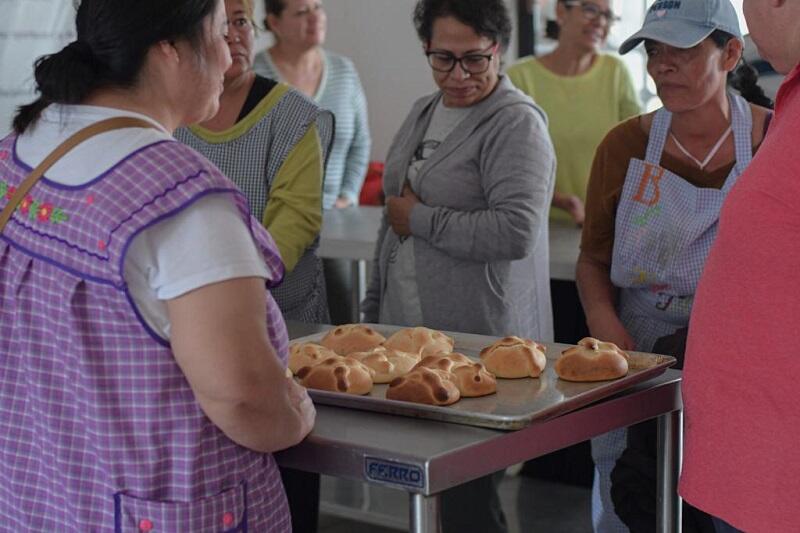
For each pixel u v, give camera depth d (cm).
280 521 148
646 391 173
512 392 167
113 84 139
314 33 430
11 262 141
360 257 332
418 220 249
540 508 352
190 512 136
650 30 211
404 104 617
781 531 148
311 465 150
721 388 152
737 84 245
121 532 137
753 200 147
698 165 220
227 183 134
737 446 151
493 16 241
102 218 131
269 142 249
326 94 439
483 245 242
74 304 134
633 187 225
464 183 249
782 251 144
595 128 385
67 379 138
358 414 161
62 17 291
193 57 139
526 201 241
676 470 183
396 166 261
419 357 190
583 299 239
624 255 226
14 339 143
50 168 138
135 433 136
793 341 145
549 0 552
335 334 198
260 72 435
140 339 133
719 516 154
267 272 135
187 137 253
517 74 394
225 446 139
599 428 165
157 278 130
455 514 283
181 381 135
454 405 159
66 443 139
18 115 146
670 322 227
